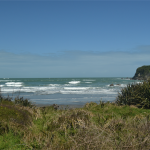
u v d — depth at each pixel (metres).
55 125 5.18
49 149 3.65
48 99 19.97
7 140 4.06
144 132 4.29
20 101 9.43
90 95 24.38
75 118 5.54
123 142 3.71
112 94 25.59
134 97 10.20
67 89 36.22
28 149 3.75
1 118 4.78
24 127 4.81
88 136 3.82
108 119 6.02
